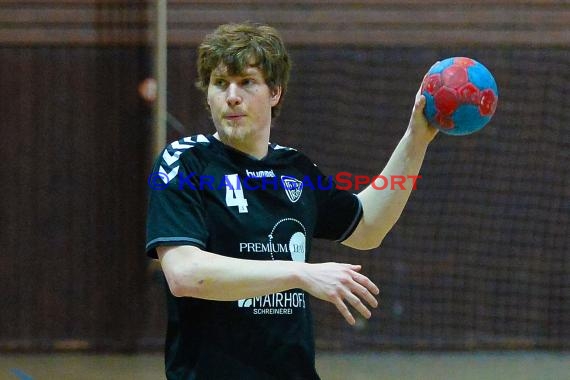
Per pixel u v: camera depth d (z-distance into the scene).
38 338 26.09
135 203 26.03
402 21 26.09
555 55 25.77
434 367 23.80
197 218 7.90
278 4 26.27
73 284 26.11
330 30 26.16
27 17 25.91
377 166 26.03
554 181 25.84
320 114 26.12
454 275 26.08
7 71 25.94
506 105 25.88
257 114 8.24
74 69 25.98
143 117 25.91
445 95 8.91
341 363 24.36
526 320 26.02
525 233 25.97
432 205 26.06
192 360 8.04
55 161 26.03
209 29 26.06
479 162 25.97
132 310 26.09
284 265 7.46
